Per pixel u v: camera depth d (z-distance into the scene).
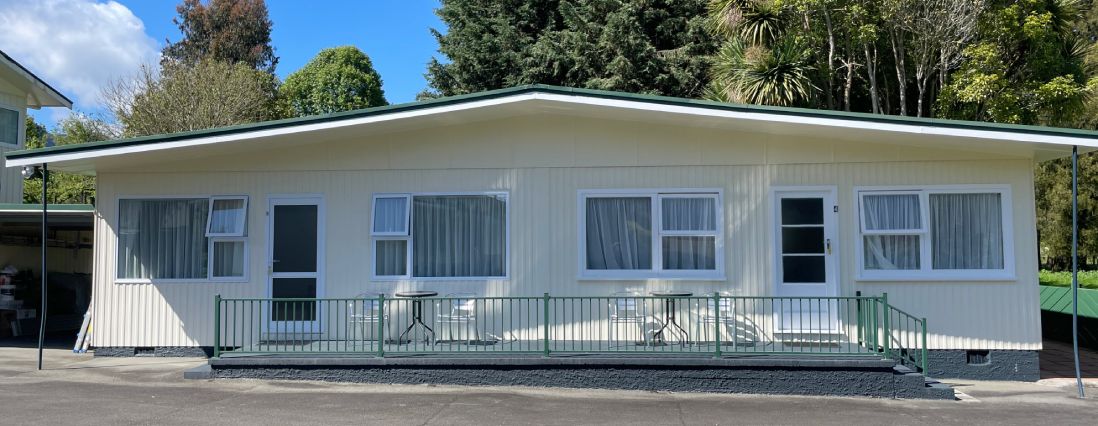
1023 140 9.45
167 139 10.34
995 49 15.81
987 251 10.73
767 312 10.89
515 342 10.59
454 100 10.25
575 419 7.99
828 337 10.31
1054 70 16.39
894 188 10.84
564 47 24.61
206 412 8.08
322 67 43.75
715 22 18.03
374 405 8.47
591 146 11.21
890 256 10.87
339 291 11.37
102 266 11.70
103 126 29.77
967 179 10.74
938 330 10.73
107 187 11.73
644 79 23.92
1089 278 25.12
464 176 11.34
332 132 10.76
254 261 11.51
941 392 9.26
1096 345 14.55
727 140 11.06
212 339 11.54
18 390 9.20
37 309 16.47
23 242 16.83
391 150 11.44
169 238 11.71
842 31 17.11
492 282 11.22
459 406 8.48
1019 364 10.60
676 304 11.04
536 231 11.21
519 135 11.31
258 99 31.28
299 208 11.53
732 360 9.37
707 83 23.61
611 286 11.07
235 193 11.58
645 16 24.53
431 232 11.35
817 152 10.97
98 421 7.64
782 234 10.98
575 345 10.48
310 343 10.67
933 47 16.44
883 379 9.28
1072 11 16.83
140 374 10.21
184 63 33.56
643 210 11.15
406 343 10.32
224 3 45.25
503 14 27.12
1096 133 9.34
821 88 17.11
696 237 11.06
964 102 16.22
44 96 17.56
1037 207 27.78
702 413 8.33
